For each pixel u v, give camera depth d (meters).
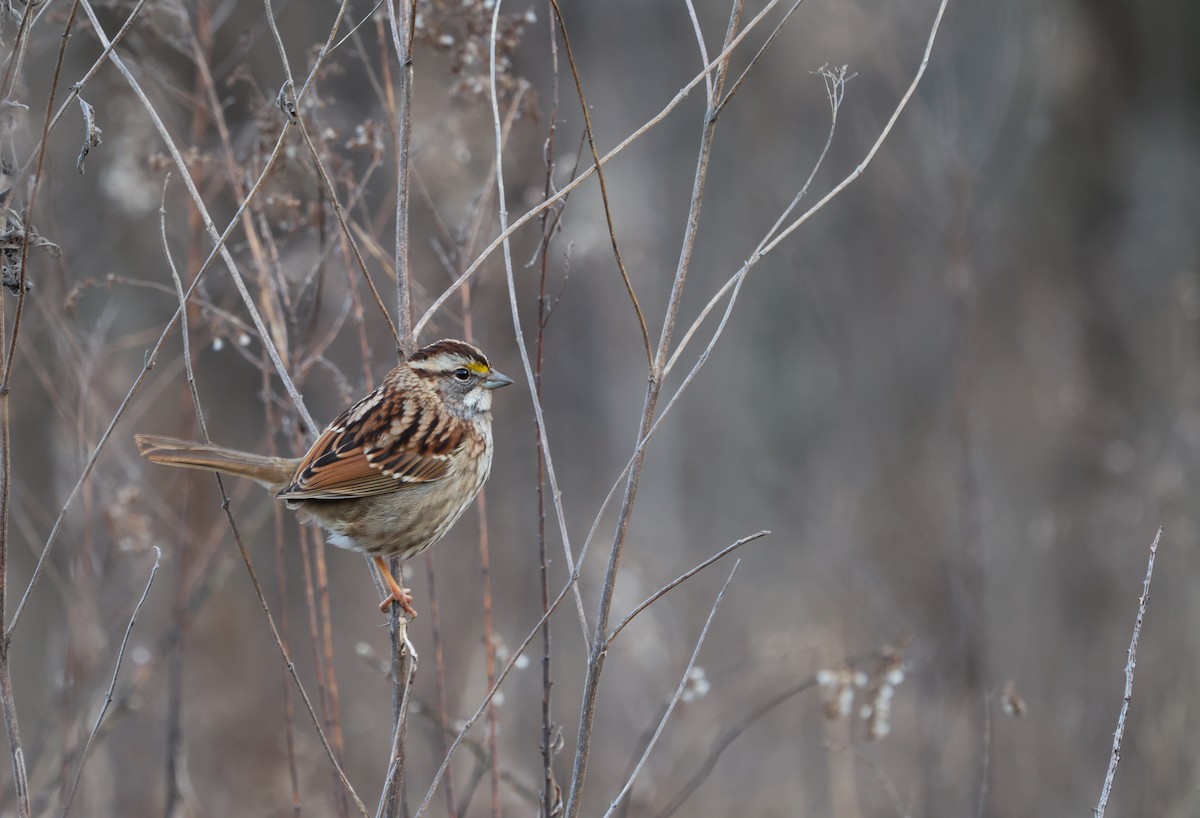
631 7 19.03
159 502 10.69
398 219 6.48
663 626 13.38
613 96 18.41
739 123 19.84
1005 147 18.86
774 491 17.50
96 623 9.66
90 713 9.86
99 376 10.10
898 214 19.86
